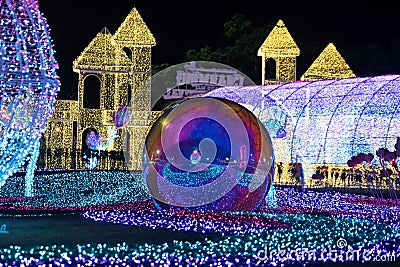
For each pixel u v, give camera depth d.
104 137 45.03
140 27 43.22
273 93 40.66
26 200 24.80
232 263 11.26
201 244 13.49
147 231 15.27
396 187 33.78
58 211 20.22
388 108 36.12
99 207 22.02
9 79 13.66
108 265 11.06
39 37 14.11
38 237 14.09
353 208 23.14
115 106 44.41
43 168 42.12
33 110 14.53
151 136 19.00
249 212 18.95
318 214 20.42
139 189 29.83
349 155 36.69
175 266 11.06
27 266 10.84
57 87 14.35
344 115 37.41
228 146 18.09
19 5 13.91
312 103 38.78
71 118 45.66
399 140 30.69
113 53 44.12
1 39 13.61
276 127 38.19
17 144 14.42
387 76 38.69
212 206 18.67
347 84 38.91
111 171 39.44
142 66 43.81
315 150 37.84
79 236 14.30
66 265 11.05
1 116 13.98
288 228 16.45
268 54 45.44
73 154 43.28
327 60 46.94
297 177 37.97
